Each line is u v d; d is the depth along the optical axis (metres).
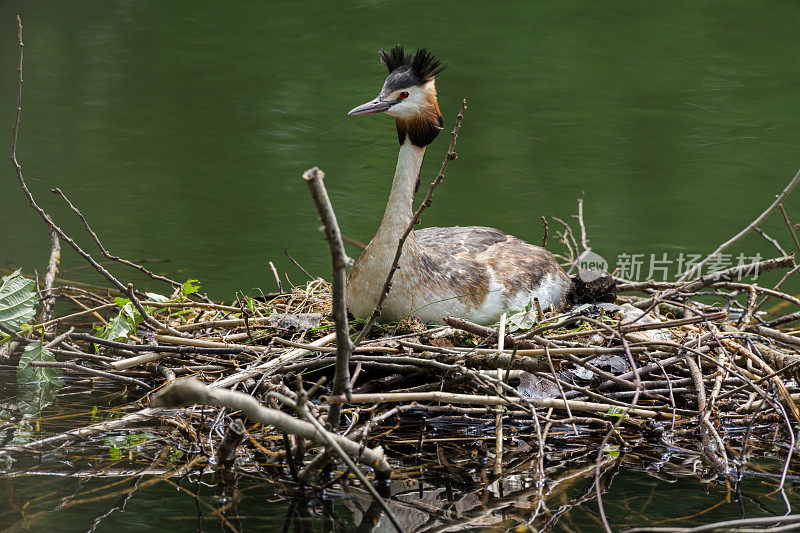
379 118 23.73
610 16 31.75
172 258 15.36
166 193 18.58
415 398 8.37
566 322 8.95
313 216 17.52
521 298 10.98
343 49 28.31
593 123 22.52
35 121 22.78
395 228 10.05
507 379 9.30
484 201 17.91
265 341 10.53
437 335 9.75
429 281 10.18
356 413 8.70
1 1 32.88
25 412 9.82
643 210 17.36
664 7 32.97
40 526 7.38
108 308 11.55
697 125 22.19
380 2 33.28
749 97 24.00
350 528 7.48
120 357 10.37
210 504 7.82
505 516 7.69
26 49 28.14
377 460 8.00
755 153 20.27
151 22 31.48
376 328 10.27
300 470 8.16
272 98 24.62
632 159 20.17
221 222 17.16
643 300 12.38
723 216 17.11
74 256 15.21
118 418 9.59
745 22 30.95
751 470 8.68
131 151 21.02
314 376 9.95
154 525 7.44
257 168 20.12
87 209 17.52
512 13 32.22
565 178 19.22
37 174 19.25
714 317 9.64
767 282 14.62
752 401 9.45
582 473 8.58
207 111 23.83
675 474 8.59
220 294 13.75
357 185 18.84
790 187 10.26
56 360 10.88
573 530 7.43
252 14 32.31
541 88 25.12
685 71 26.25
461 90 24.89
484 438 9.30
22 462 8.58
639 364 10.01
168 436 9.17
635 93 24.62
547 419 8.71
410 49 27.81
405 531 7.41
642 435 9.43
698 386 9.31
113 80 26.09
